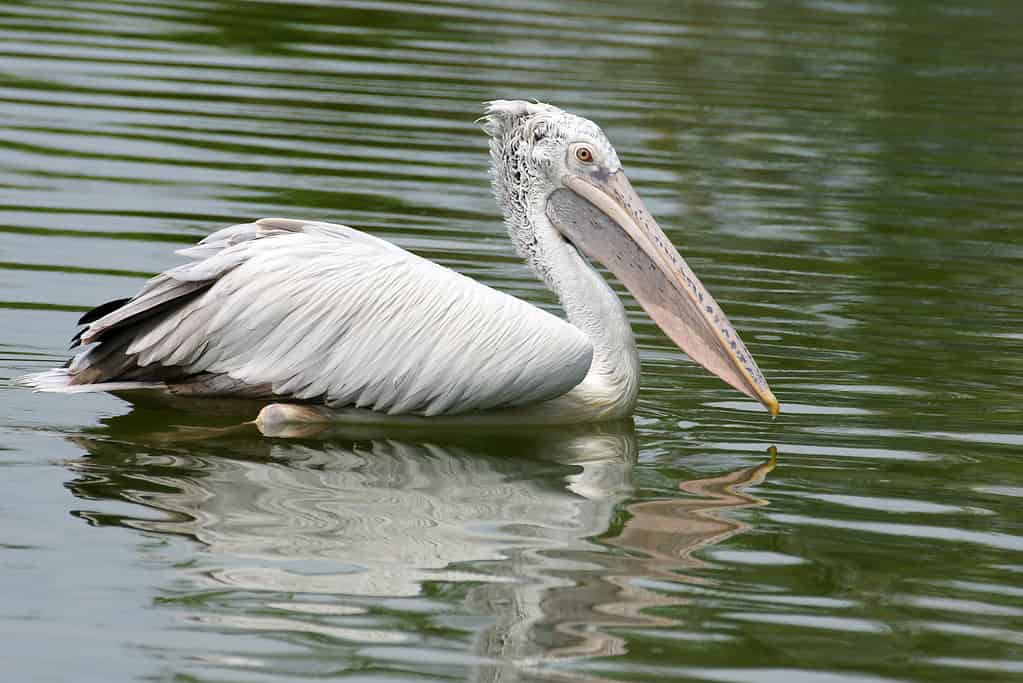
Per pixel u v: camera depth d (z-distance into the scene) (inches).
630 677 293.7
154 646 296.7
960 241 711.1
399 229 638.5
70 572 327.6
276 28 1013.2
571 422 470.9
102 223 613.3
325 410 450.9
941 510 398.0
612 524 377.4
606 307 482.6
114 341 440.8
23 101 779.4
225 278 437.1
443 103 854.5
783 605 331.3
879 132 911.0
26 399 452.8
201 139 746.2
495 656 299.1
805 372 519.8
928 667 304.5
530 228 498.3
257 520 366.0
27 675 282.4
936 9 1341.0
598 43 1062.4
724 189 761.6
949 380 517.0
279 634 304.3
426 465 422.0
